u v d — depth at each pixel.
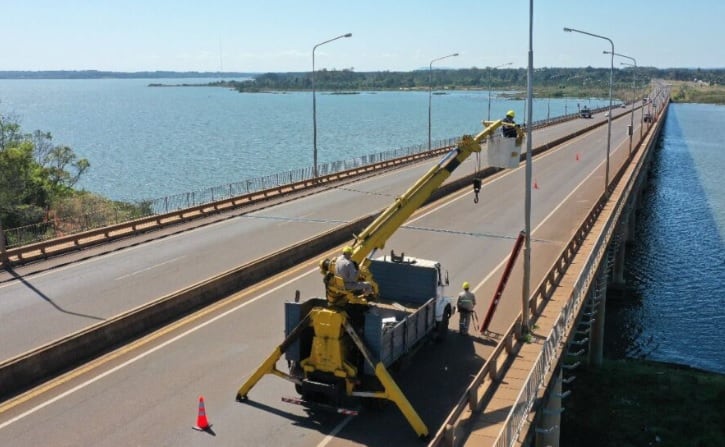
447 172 17.33
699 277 45.16
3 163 44.97
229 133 157.62
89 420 14.98
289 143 133.50
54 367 17.61
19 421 14.91
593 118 139.25
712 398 25.70
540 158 72.06
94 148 124.56
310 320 15.34
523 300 19.28
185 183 83.56
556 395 17.73
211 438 14.29
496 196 47.78
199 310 22.61
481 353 19.14
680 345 33.91
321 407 15.04
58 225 42.09
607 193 44.09
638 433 23.27
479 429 14.16
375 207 42.72
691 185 82.12
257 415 15.40
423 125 179.38
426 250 31.47
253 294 24.55
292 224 37.31
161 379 17.19
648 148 74.88
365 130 164.38
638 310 38.94
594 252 25.83
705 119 198.00
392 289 19.69
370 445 14.14
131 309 22.08
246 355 18.78
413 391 16.66
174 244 32.44
